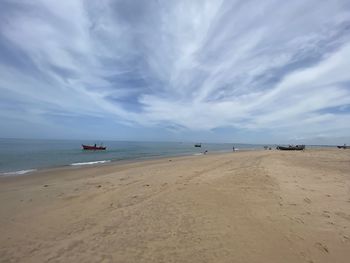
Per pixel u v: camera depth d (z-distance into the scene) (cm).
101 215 679
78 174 1578
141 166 1973
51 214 700
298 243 493
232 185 995
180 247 484
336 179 1150
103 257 454
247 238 517
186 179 1156
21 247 502
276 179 1113
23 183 1282
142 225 598
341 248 472
